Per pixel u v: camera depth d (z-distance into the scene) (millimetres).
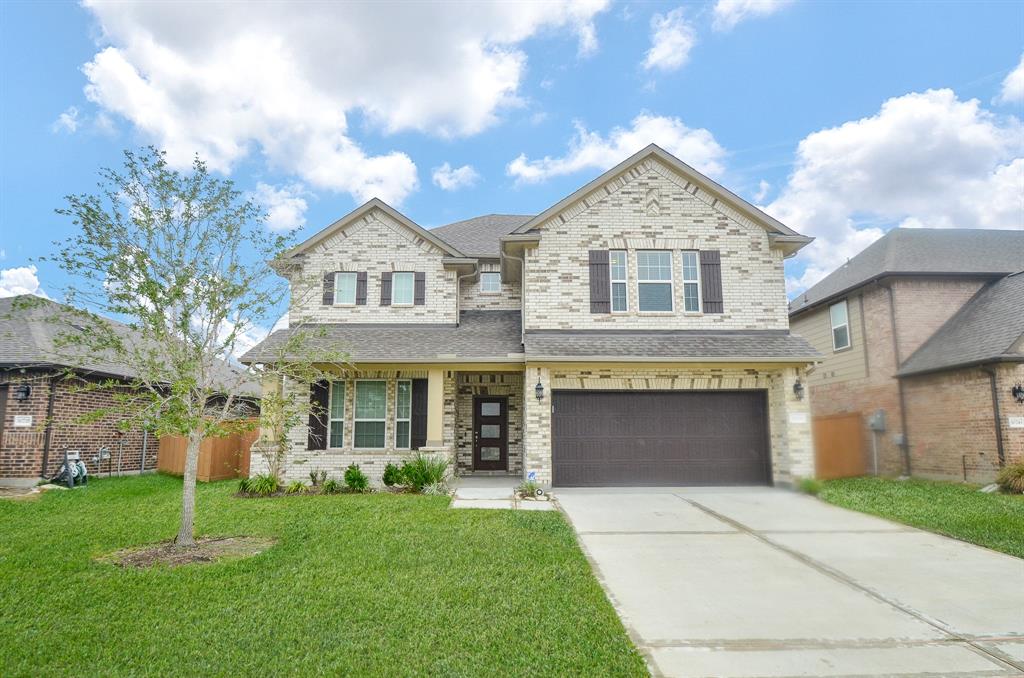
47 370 13734
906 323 15961
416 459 13148
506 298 17172
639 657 4379
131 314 7199
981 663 4297
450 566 6664
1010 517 9414
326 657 4391
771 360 12492
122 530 8656
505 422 16109
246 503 11031
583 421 13219
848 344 18078
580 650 4500
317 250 15773
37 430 13273
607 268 14094
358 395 14539
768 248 14258
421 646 4566
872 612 5324
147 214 7340
